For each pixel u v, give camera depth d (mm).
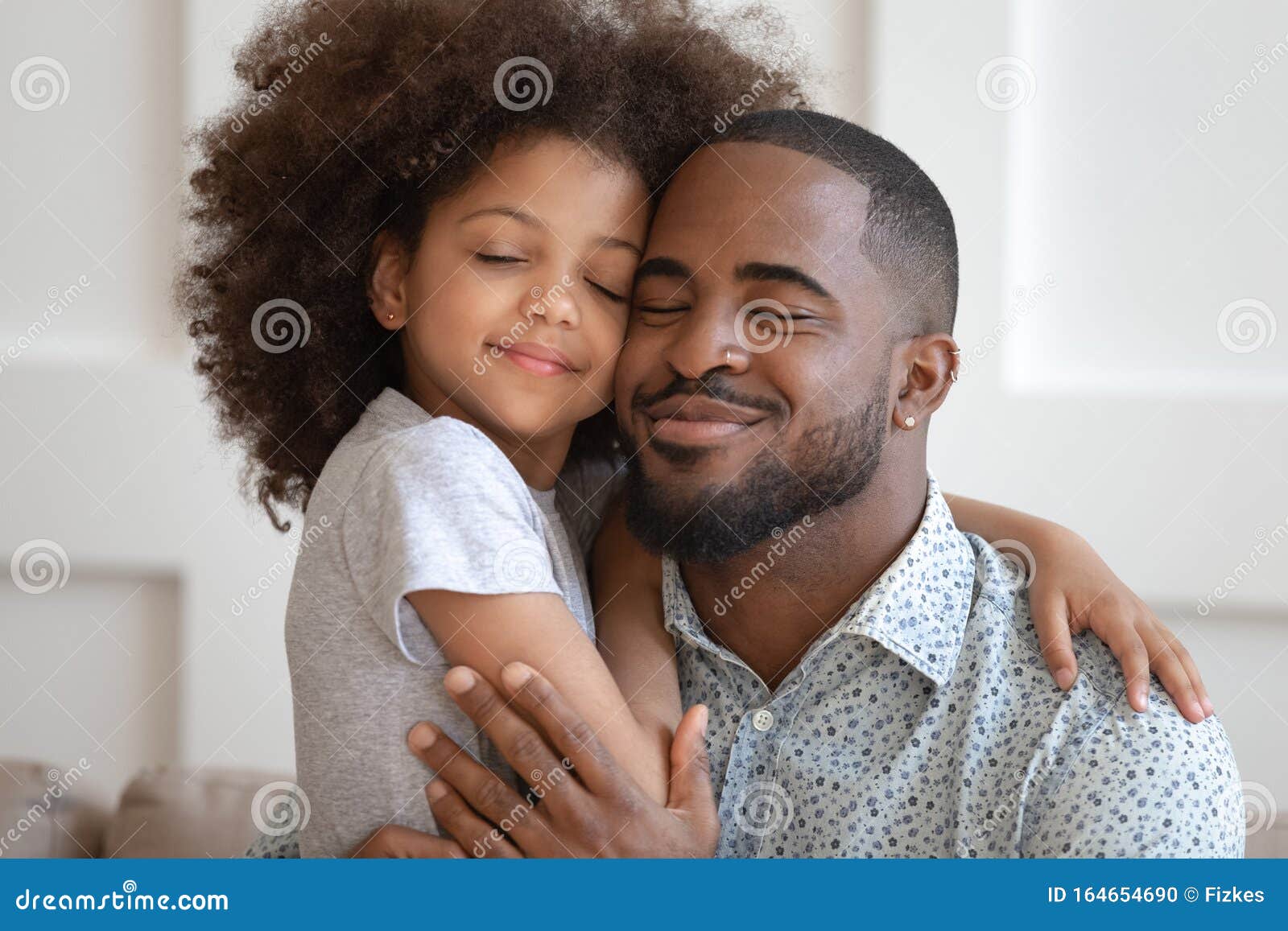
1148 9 3076
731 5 2721
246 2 3135
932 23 3037
